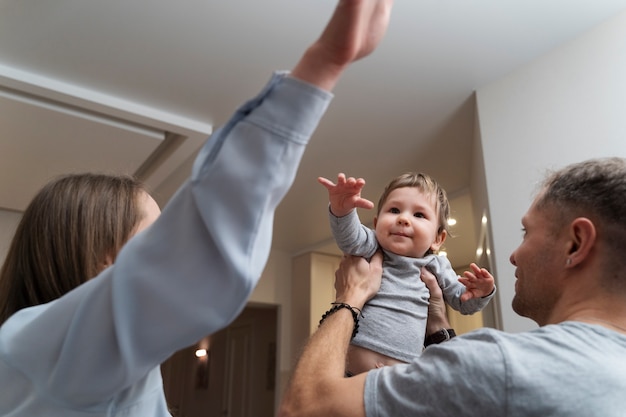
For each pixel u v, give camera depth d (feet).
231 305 1.31
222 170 1.28
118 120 8.33
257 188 1.28
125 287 1.30
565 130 6.17
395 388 2.29
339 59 1.38
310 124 1.35
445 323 4.13
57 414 1.54
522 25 6.29
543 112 6.52
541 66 6.73
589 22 6.15
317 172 10.62
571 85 6.25
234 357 21.31
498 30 6.39
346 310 3.42
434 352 2.36
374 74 7.35
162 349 1.36
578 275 2.53
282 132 1.32
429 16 6.19
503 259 6.52
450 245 14.34
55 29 6.37
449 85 7.61
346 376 3.62
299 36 6.60
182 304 1.29
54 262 2.19
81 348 1.38
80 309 1.39
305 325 15.70
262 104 1.36
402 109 8.25
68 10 6.05
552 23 6.23
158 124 8.39
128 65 7.14
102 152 9.23
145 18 6.24
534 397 1.99
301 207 12.74
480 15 6.15
